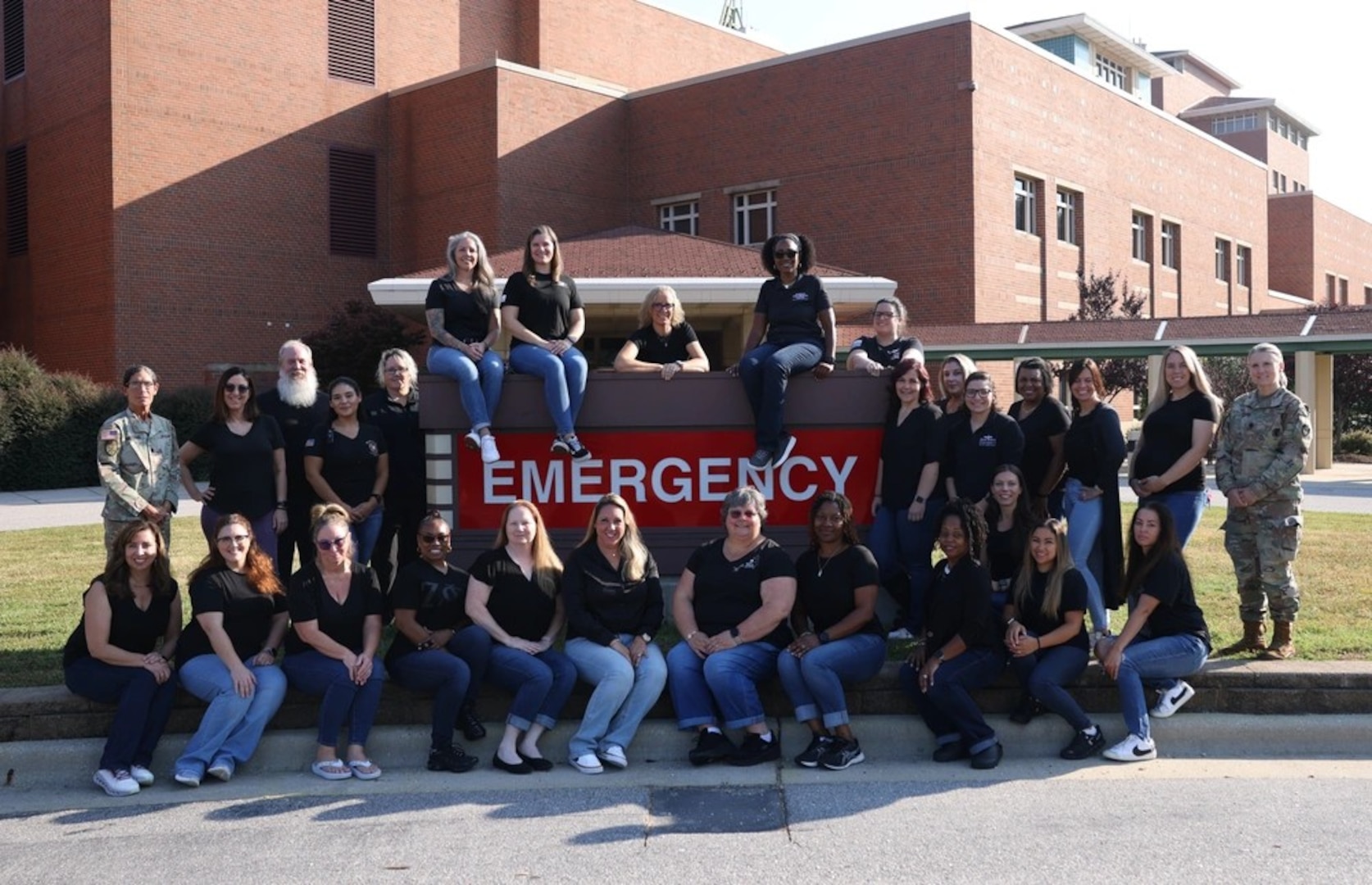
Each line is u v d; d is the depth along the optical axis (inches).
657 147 1261.1
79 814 217.8
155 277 1058.7
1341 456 1371.8
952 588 243.1
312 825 208.4
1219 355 965.2
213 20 1091.3
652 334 331.0
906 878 177.9
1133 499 696.4
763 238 1196.5
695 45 1573.6
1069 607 246.2
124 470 288.8
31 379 909.8
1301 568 409.7
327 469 292.2
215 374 1091.3
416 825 207.3
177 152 1069.8
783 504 316.2
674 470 317.1
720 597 255.8
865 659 247.1
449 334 306.0
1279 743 247.3
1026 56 1129.4
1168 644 247.1
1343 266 2308.1
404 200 1223.5
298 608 241.4
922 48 1072.8
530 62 1379.2
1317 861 182.2
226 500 287.7
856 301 609.0
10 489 887.7
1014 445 276.5
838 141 1130.7
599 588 251.8
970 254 1050.7
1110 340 984.3
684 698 246.2
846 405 314.0
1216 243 1636.3
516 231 1162.6
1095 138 1266.0
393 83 1238.3
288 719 250.7
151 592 245.3
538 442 315.9
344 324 1069.1
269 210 1132.5
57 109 1097.4
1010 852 188.4
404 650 250.4
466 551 314.8
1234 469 277.9
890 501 296.0
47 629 325.1
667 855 190.4
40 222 1123.9
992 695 254.8
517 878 181.3
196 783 231.3
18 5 1157.1
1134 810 209.3
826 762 238.1
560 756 249.8
